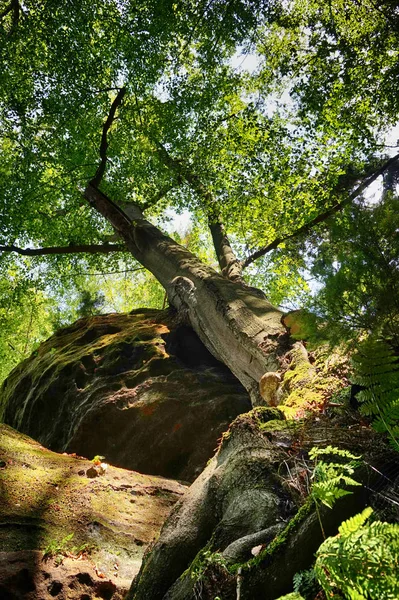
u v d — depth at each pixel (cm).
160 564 322
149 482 578
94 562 412
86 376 942
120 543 450
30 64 1225
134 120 1229
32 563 387
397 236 297
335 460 286
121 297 2452
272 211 1284
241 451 342
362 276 293
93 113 1324
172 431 788
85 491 511
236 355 772
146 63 1130
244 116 1202
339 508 230
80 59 1180
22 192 1332
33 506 464
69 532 440
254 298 846
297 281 1488
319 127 1185
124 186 1468
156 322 1070
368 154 1221
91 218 1631
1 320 1883
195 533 327
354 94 1177
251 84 1281
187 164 1266
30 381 1067
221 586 255
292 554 231
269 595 232
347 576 153
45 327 2264
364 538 155
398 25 1070
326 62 1146
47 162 1371
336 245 314
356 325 297
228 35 1135
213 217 1365
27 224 1476
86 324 1198
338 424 327
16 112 1227
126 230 1284
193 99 1172
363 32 1145
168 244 1173
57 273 1786
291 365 561
